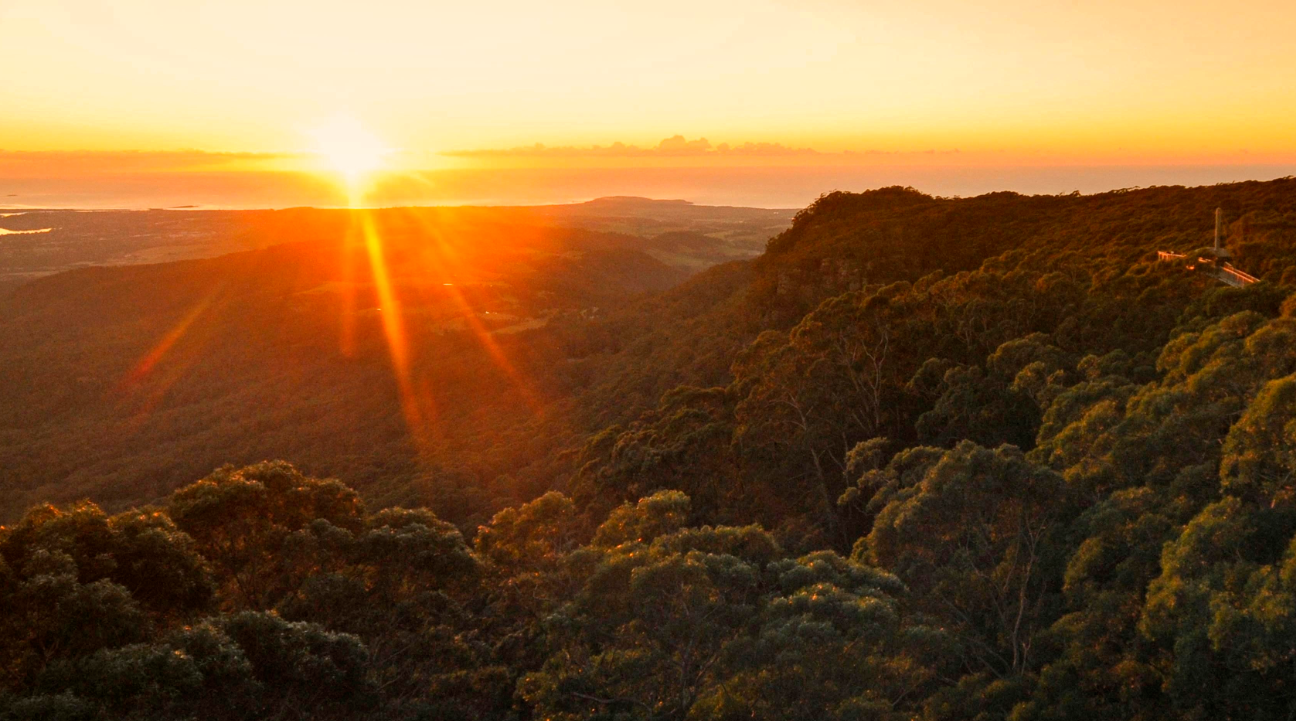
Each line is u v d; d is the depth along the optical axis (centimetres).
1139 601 1131
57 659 975
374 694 1203
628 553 1185
